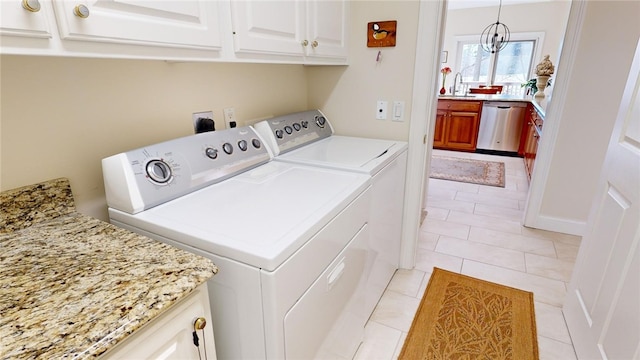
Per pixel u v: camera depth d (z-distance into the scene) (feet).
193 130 4.76
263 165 4.99
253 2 3.72
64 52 2.25
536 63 21.66
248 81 5.58
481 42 22.63
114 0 2.42
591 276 5.00
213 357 2.80
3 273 2.43
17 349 1.72
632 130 4.21
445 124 17.99
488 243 8.51
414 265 7.52
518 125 16.46
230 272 2.83
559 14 20.36
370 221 4.87
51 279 2.35
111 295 2.17
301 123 6.19
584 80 7.83
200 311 2.58
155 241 2.92
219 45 3.40
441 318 5.96
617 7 7.15
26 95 3.06
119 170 3.34
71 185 3.51
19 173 3.10
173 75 4.36
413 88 6.12
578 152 8.36
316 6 4.99
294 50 4.61
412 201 6.81
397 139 6.56
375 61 6.32
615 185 4.51
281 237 2.87
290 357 3.07
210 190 4.00
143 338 2.15
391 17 5.97
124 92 3.84
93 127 3.61
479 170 14.55
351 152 5.63
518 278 7.09
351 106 6.82
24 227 3.13
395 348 5.33
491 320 5.90
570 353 5.23
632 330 3.70
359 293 4.76
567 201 8.80
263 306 2.76
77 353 1.72
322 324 3.63
